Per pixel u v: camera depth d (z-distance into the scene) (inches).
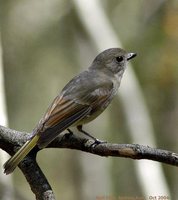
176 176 605.6
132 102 532.7
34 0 764.6
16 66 754.8
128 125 527.5
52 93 746.8
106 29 569.0
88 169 671.8
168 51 478.0
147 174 483.8
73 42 706.8
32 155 292.7
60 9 743.1
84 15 573.6
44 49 758.5
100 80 390.6
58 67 751.1
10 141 301.6
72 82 382.0
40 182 279.3
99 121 650.8
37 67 756.0
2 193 427.5
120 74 415.2
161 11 545.6
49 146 304.3
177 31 468.8
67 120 350.3
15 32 764.0
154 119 589.3
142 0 622.2
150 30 553.6
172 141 605.3
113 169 662.5
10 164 287.4
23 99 746.2
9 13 768.3
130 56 419.8
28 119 738.8
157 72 495.8
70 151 687.7
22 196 437.1
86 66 684.1
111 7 697.0
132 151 274.5
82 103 364.8
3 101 439.8
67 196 681.6
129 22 676.7
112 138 645.3
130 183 654.5
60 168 696.4
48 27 754.8
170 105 578.2
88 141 295.6
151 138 521.0
